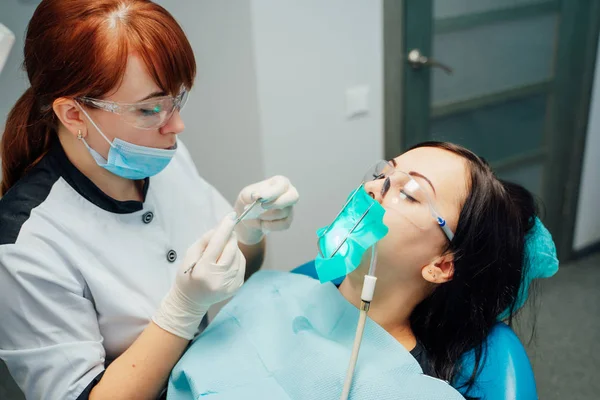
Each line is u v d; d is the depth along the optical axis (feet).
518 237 3.77
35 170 3.59
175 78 3.14
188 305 3.26
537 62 8.20
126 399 3.18
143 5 3.09
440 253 3.64
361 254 3.41
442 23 7.35
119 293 3.51
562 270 9.27
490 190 3.64
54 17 3.01
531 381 3.66
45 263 3.23
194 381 3.31
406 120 7.66
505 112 8.34
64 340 3.26
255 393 3.33
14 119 3.56
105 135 3.24
